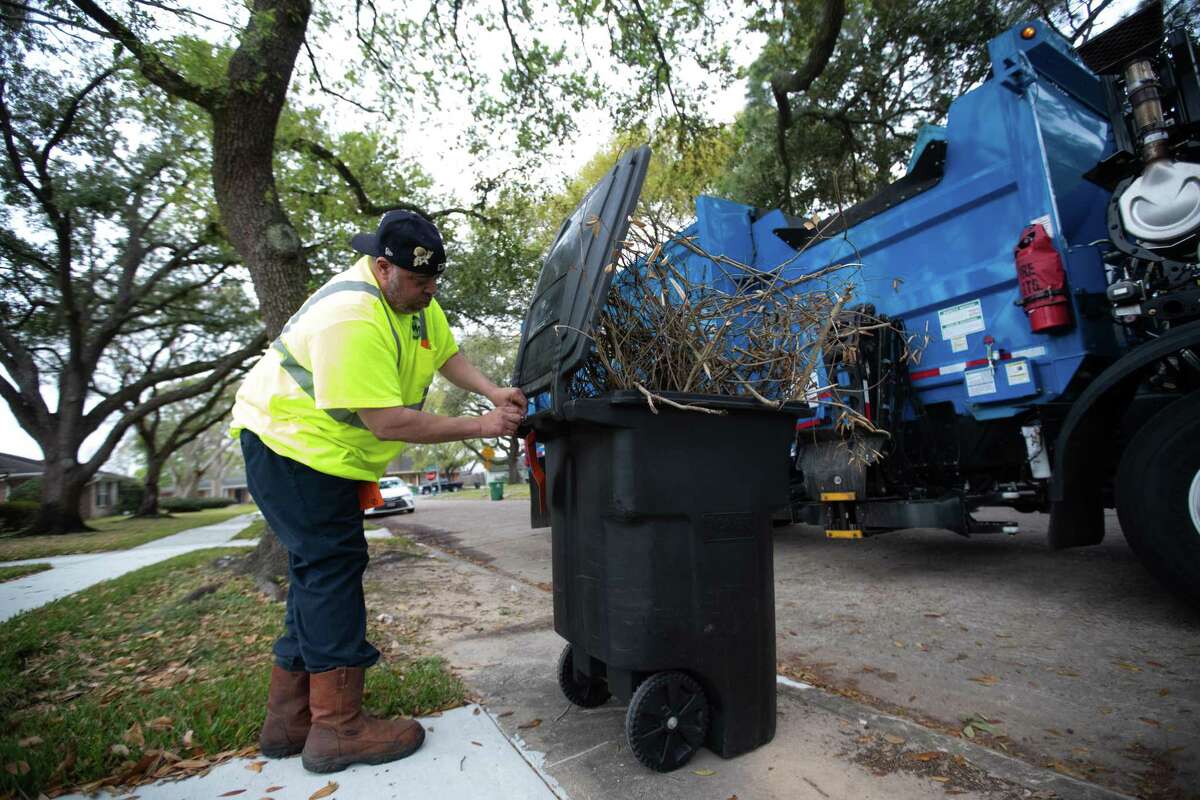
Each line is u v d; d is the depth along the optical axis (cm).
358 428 208
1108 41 318
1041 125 390
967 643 327
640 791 191
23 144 1365
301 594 212
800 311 239
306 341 206
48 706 289
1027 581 434
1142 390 344
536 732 235
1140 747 215
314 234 1249
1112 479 357
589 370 224
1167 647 299
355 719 216
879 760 205
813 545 650
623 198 204
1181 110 314
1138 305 330
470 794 194
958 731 234
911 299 465
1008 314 410
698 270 259
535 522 265
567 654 250
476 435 216
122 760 223
